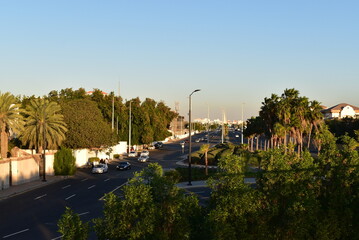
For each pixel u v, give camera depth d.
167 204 12.75
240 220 13.04
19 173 41.44
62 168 49.25
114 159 73.88
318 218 14.39
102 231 12.75
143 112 91.62
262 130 74.81
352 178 15.50
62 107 58.22
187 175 43.72
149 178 13.48
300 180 15.00
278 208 13.95
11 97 46.72
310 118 52.91
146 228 12.07
